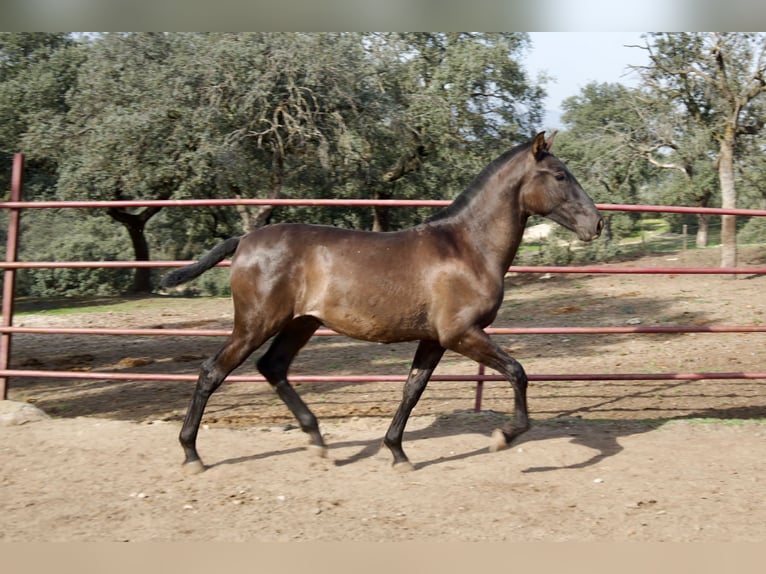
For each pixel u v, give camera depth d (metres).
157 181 19.58
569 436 5.39
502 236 4.56
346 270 4.42
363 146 21.14
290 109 18.78
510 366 4.48
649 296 15.91
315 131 18.14
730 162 21.38
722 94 21.41
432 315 4.47
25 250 29.55
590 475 4.55
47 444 5.12
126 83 18.59
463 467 4.72
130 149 18.34
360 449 5.14
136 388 8.83
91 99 19.19
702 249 28.72
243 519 3.90
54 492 4.29
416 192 26.16
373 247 4.49
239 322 4.50
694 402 7.34
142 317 16.80
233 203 5.76
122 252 30.58
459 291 4.44
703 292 16.17
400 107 21.48
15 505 4.09
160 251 31.50
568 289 18.31
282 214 25.55
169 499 4.18
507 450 5.05
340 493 4.28
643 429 5.55
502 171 4.60
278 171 19.83
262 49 17.81
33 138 20.42
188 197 20.52
